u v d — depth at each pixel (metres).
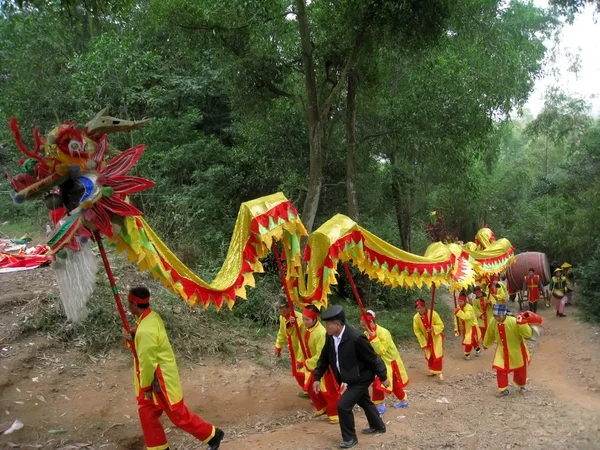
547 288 18.78
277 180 14.69
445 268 8.91
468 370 10.66
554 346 12.75
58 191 4.48
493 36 13.32
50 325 7.97
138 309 5.20
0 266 10.39
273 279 12.41
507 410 7.55
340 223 7.13
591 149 19.72
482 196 23.42
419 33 10.92
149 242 4.75
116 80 13.20
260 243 6.20
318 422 7.00
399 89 14.81
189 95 16.30
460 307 11.93
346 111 13.80
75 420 6.18
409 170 15.16
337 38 12.23
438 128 13.20
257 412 7.31
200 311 10.30
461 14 12.20
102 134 4.52
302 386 7.75
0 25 13.91
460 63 12.94
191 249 12.13
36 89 14.47
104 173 4.40
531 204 25.42
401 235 16.67
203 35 11.98
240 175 14.24
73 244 4.04
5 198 17.55
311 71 11.62
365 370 5.95
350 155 13.48
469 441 6.13
